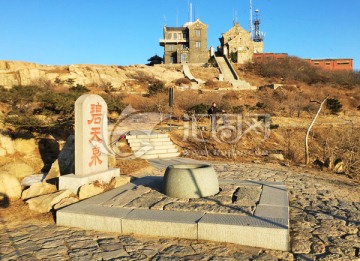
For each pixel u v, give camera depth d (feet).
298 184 27.12
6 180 22.81
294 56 177.88
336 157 40.09
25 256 14.01
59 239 15.93
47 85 98.43
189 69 160.45
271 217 16.21
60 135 42.60
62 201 20.31
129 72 135.44
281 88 118.11
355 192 24.90
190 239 15.78
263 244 14.83
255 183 23.77
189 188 19.79
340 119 75.00
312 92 116.47
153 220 16.33
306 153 38.96
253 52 194.29
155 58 220.02
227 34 202.49
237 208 17.69
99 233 16.75
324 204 21.08
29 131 38.99
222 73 157.79
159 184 23.66
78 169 22.71
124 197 20.36
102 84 110.63
